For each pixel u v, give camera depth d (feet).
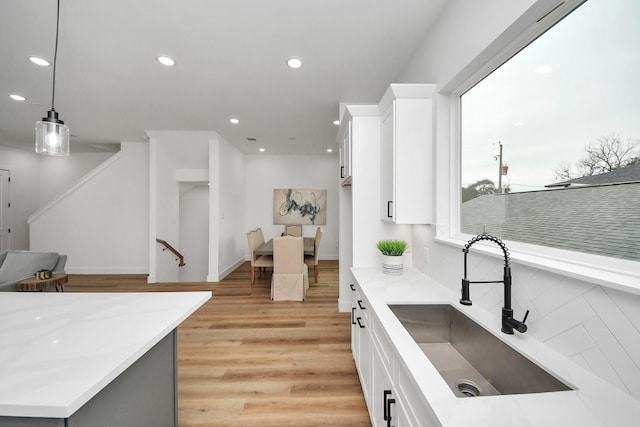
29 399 2.06
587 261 2.88
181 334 8.93
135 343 2.96
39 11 5.64
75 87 9.23
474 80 4.95
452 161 5.60
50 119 5.51
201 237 18.80
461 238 5.34
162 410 3.84
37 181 19.54
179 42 6.75
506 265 3.45
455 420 2.00
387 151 6.64
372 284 5.76
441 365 4.07
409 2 5.37
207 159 15.83
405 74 7.89
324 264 20.16
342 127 9.28
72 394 2.13
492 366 3.51
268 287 14.29
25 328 3.32
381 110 7.18
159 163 15.06
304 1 5.38
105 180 17.21
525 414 2.07
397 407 3.23
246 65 7.80
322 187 21.62
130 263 17.35
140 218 17.26
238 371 6.85
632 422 1.99
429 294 5.08
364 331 5.47
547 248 3.40
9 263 9.33
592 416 2.05
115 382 2.87
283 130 14.40
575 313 2.76
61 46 6.91
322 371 6.85
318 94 9.76
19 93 9.70
